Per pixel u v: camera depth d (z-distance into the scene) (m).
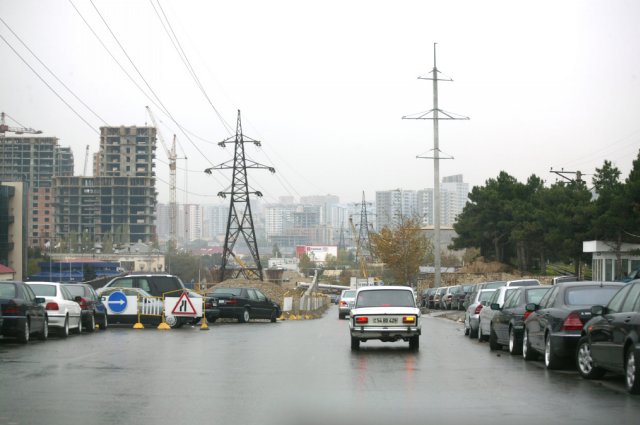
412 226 98.75
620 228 47.72
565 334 15.61
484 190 82.44
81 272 95.75
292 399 12.28
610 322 13.25
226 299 38.62
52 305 24.62
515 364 17.75
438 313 54.84
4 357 18.44
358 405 11.70
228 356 19.47
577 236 59.16
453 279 79.25
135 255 128.75
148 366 16.89
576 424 10.07
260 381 14.52
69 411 10.95
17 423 10.01
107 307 32.59
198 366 17.02
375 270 140.25
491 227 80.81
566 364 16.12
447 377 15.21
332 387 13.71
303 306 55.16
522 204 77.31
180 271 132.12
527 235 70.50
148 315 32.72
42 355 18.97
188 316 32.31
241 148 70.31
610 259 50.00
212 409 11.28
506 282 33.12
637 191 46.19
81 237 146.75
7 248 87.94
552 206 69.25
